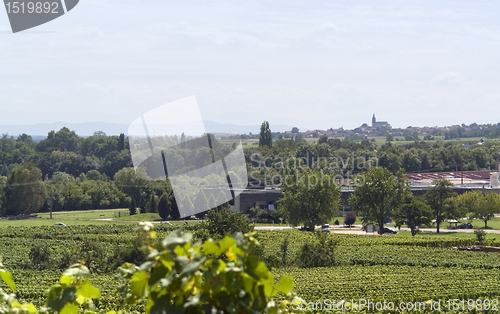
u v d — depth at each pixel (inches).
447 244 2637.8
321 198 3309.5
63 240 2716.5
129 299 135.9
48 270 1740.9
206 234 1243.8
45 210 4065.0
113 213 3885.3
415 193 3932.1
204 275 112.5
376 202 3358.8
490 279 1658.5
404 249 2427.4
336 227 3732.8
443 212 3459.6
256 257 114.7
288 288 120.3
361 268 1884.8
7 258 2042.3
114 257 1668.3
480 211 3501.5
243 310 114.8
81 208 4128.9
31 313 136.9
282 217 3612.2
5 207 3796.8
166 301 114.4
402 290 1411.2
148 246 120.0
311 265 1910.7
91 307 144.3
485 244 2600.9
